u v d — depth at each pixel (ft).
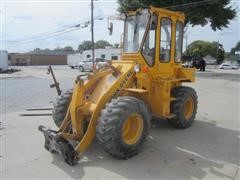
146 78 18.16
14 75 85.20
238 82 54.29
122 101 15.01
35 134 19.85
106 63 18.61
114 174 13.76
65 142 14.99
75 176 13.58
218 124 22.95
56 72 94.22
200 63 94.84
